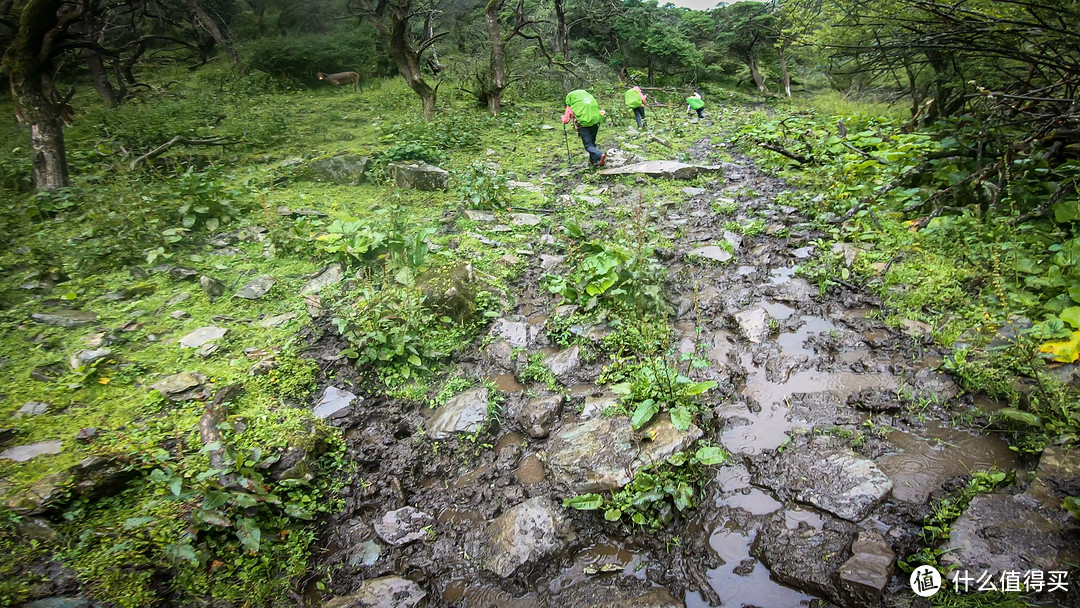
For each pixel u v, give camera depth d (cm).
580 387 455
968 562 279
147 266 643
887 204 711
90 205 754
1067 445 340
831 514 327
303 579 314
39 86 836
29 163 941
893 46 718
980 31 632
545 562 315
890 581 283
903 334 481
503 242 704
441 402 442
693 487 348
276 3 2331
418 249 587
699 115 1603
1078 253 495
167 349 494
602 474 354
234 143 1167
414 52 1348
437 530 342
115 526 323
